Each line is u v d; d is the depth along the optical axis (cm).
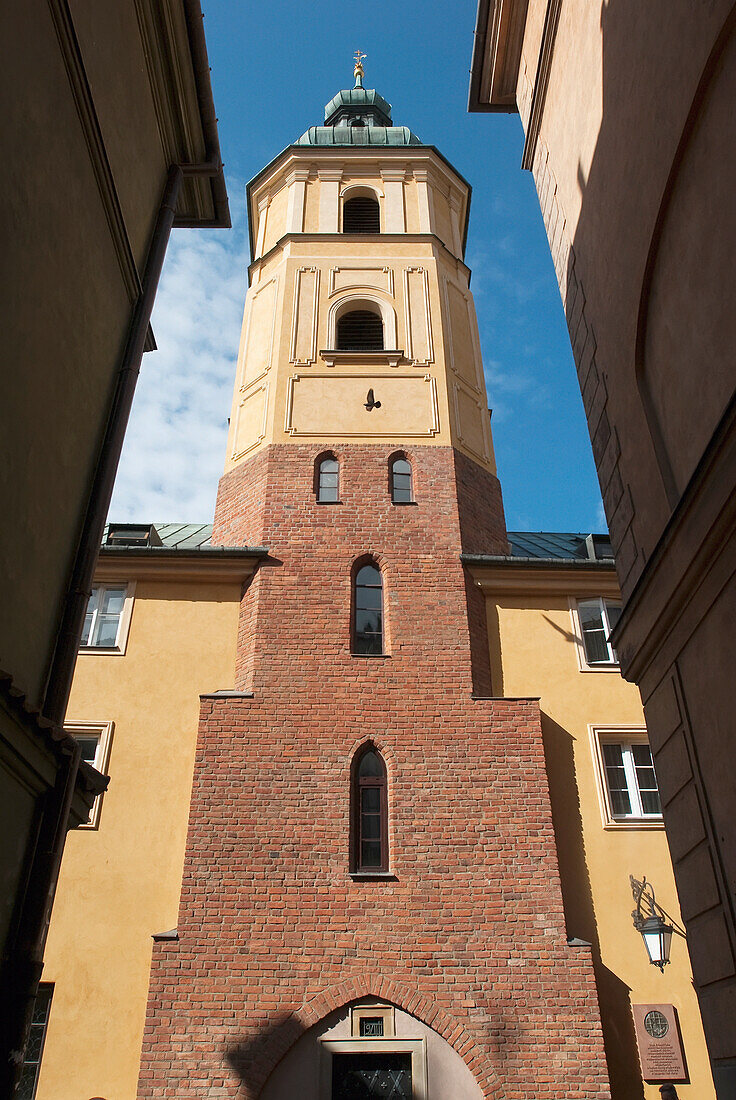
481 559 1736
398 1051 1245
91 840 1438
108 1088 1248
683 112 823
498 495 2008
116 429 966
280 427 1959
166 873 1420
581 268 1196
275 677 1558
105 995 1315
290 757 1475
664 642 891
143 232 1139
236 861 1375
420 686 1564
